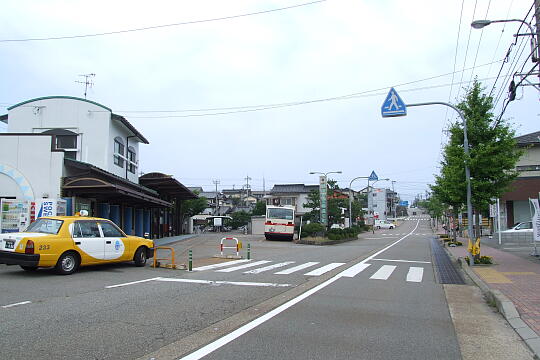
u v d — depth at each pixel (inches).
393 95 617.0
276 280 469.1
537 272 517.3
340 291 403.2
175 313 298.4
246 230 2006.6
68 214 702.5
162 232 1435.8
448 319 295.0
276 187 2940.5
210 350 218.5
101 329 252.4
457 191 643.5
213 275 504.4
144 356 207.8
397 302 353.1
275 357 208.5
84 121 952.3
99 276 472.4
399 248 1091.3
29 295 352.5
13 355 203.6
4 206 650.2
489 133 621.3
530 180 1349.7
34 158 718.5
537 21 482.9
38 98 951.6
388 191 5113.2
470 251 601.0
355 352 217.6
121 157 1043.9
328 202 1914.4
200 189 3417.8
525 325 266.1
